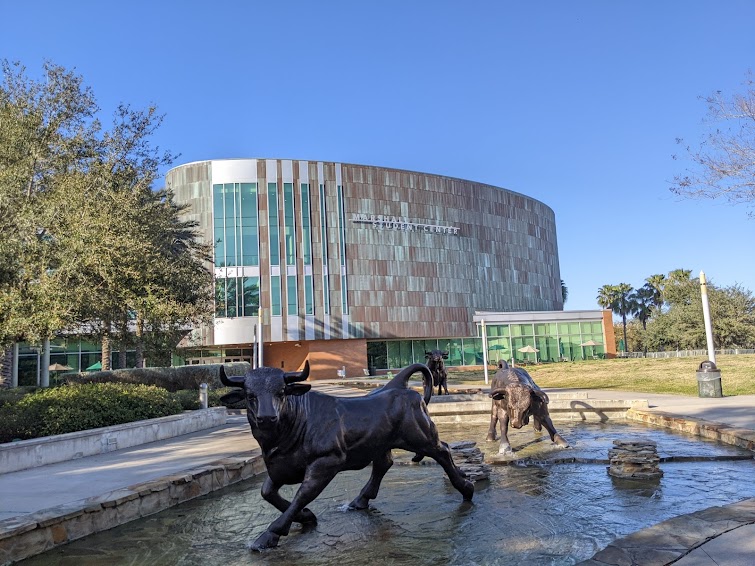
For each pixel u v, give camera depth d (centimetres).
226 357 5772
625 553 457
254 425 553
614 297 8388
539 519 604
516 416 927
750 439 941
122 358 3019
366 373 5659
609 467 818
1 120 1772
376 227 5850
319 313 5472
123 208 1880
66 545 577
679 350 6544
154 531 616
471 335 6231
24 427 1081
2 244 1523
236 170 5478
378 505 688
